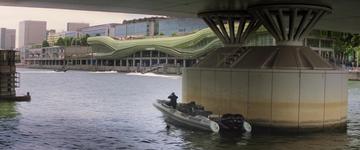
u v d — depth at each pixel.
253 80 34.75
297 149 28.08
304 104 33.53
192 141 30.20
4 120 40.62
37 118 42.47
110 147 28.34
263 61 35.66
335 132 34.41
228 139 30.86
